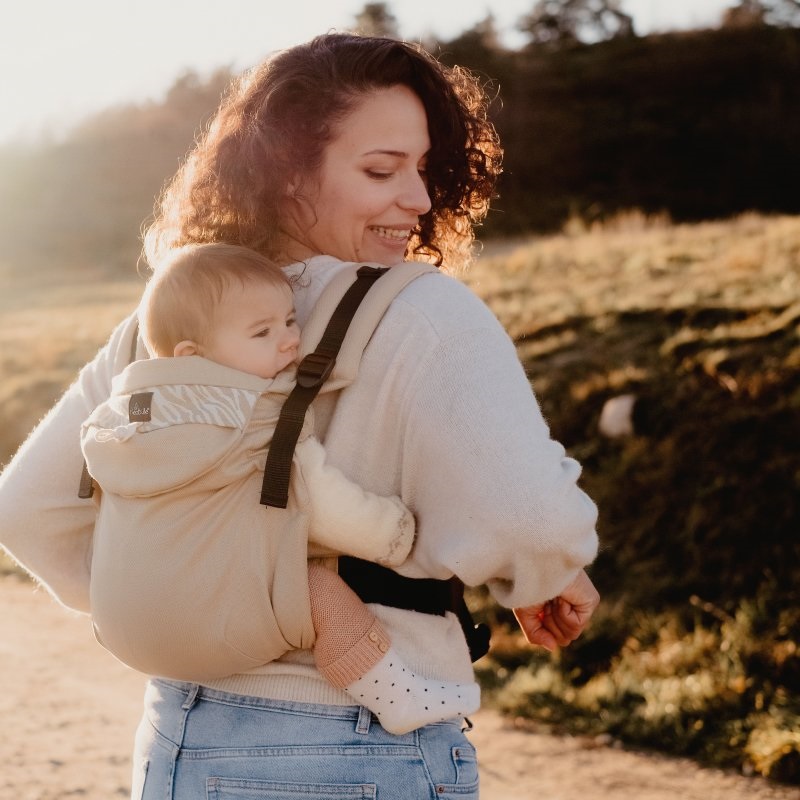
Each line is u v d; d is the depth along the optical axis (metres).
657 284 10.91
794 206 29.06
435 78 1.77
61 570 1.87
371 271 1.59
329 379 1.49
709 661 5.43
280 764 1.47
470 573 1.44
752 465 6.81
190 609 1.43
